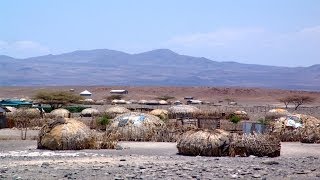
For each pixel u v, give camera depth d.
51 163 24.16
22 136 47.69
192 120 65.38
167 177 17.92
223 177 17.88
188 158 27.95
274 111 78.00
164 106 122.44
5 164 23.94
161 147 38.28
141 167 21.38
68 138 35.56
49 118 67.50
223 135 31.25
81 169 20.97
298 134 45.03
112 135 39.91
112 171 20.05
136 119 46.41
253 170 19.97
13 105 88.88
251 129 48.47
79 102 125.81
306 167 21.48
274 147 30.52
